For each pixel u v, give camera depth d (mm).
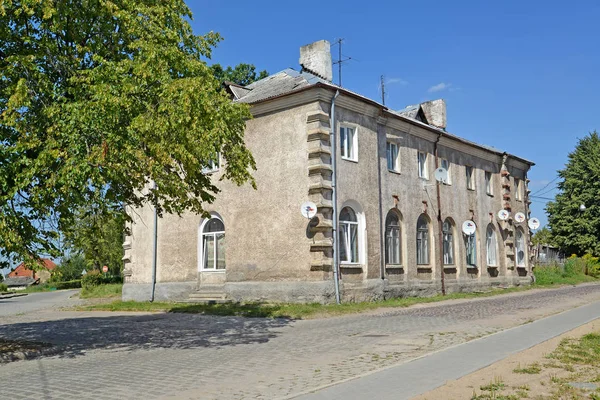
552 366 8680
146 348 12539
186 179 13320
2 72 11352
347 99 22359
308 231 20906
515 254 36000
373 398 7062
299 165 21422
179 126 11820
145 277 26547
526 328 13516
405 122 26281
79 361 10938
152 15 12992
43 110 11391
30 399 7625
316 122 21141
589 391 7117
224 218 23484
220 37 15172
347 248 22188
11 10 11875
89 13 12508
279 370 9289
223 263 23781
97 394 7832
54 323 19109
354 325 15625
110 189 12586
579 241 56656
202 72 13258
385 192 24719
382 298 23234
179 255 25266
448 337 12531
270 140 22328
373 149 23859
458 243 30156
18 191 11258
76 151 11117
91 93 11828
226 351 11672
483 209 33250
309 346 11977
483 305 21375
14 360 11320
